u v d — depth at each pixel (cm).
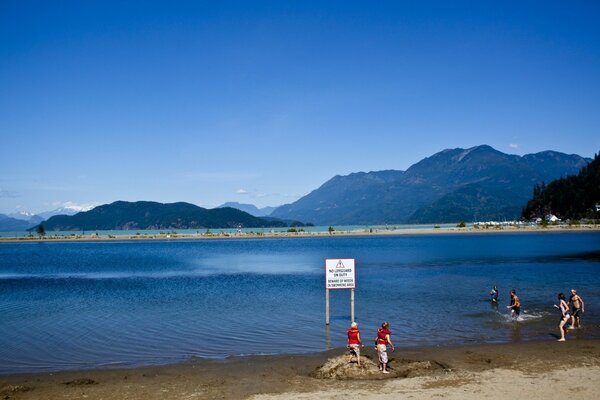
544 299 3625
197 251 11650
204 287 4766
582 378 1722
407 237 17925
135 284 5103
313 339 2484
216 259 8875
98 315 3241
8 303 3819
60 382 1820
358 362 1898
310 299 3853
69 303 3788
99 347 2378
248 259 8731
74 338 2575
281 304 3609
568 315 2398
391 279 5069
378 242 14462
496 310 3216
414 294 3978
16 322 3027
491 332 2578
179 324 2903
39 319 3119
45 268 7269
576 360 1978
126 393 1670
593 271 5581
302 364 2020
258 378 1817
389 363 1980
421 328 2692
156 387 1731
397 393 1586
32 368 2033
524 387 1627
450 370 1853
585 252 8650
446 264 6756
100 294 4309
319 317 3069
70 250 12988
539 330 2614
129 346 2392
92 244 17162
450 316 3028
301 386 1703
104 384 1781
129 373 1927
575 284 4444
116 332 2709
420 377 1769
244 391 1661
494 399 1509
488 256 8094
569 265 6322
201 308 3475
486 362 1978
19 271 6812
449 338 2450
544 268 5972
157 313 3291
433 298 3753
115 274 6269
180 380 1812
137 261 8619
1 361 2141
